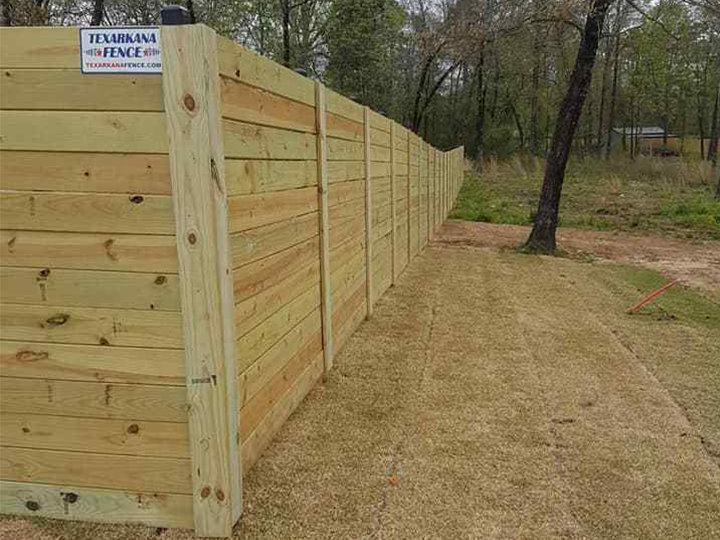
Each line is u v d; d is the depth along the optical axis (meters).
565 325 5.21
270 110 2.54
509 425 3.17
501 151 32.72
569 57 14.34
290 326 3.04
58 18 13.59
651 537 2.24
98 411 2.11
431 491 2.51
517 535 2.22
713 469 2.75
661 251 9.95
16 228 2.01
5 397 2.14
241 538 2.15
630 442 3.00
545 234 9.52
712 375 3.99
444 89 33.31
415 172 8.16
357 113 4.47
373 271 5.43
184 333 2.01
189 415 2.06
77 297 2.03
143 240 1.96
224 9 15.78
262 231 2.51
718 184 16.73
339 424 3.12
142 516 2.18
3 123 1.95
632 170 23.66
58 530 2.16
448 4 23.25
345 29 19.20
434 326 5.07
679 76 28.86
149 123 1.89
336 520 2.28
